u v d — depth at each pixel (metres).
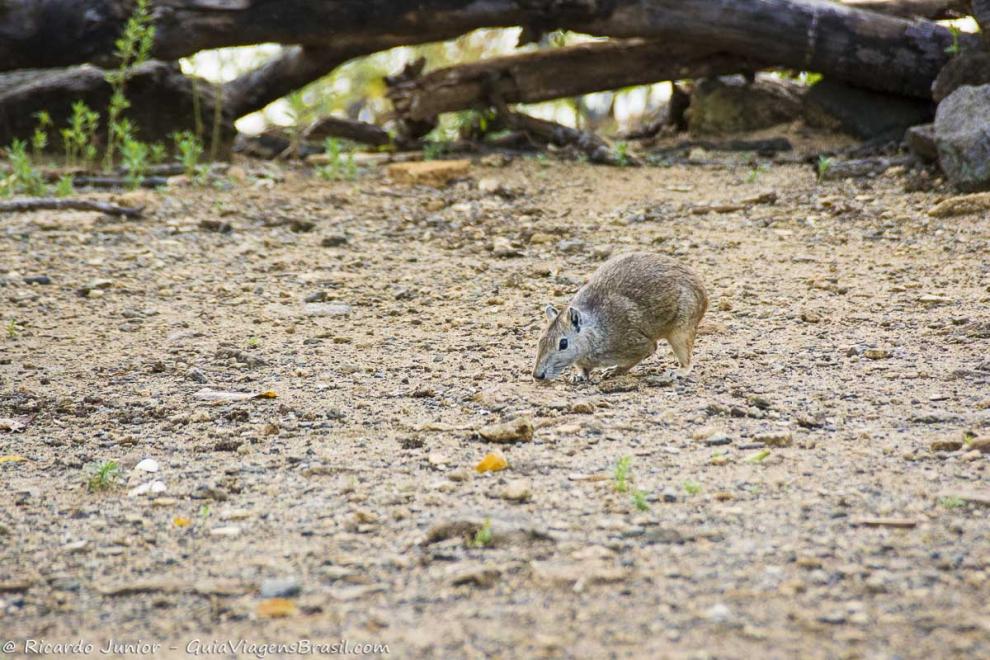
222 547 7.70
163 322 14.30
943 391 10.57
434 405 10.91
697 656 5.89
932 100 24.36
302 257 17.28
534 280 15.88
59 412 11.16
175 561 7.51
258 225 18.98
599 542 7.38
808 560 6.93
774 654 5.89
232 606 6.79
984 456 8.77
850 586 6.63
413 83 24.86
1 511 8.55
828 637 6.05
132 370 12.47
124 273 16.33
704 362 11.99
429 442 9.76
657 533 7.46
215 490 8.71
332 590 6.91
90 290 15.38
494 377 11.81
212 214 19.59
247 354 12.68
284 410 10.88
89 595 7.05
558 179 22.20
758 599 6.50
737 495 8.12
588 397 10.98
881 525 7.47
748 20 23.73
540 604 6.57
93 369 12.49
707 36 24.03
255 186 21.59
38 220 18.72
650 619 6.32
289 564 7.34
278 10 23.08
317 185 21.88
